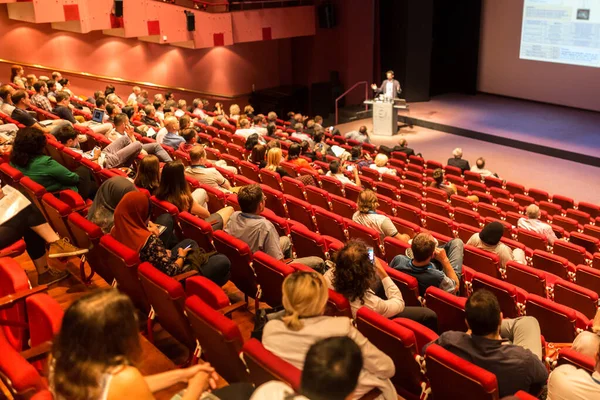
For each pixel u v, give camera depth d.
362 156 12.84
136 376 1.96
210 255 4.26
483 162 12.67
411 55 20.44
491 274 5.81
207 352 3.19
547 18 19.03
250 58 19.23
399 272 4.35
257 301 4.30
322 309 2.68
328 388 1.74
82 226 4.01
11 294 3.11
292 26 18.03
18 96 8.68
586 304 5.42
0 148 6.23
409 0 19.80
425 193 10.23
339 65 19.64
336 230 6.31
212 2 16.97
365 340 2.67
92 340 1.91
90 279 4.65
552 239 8.03
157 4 14.81
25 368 2.29
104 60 17.31
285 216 6.98
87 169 5.84
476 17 20.86
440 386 3.07
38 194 4.57
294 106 19.52
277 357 2.51
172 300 3.25
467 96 21.66
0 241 4.02
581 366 3.43
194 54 18.27
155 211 5.02
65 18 13.30
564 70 19.09
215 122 13.23
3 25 15.84
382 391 2.73
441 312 4.14
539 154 16.17
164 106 13.48
